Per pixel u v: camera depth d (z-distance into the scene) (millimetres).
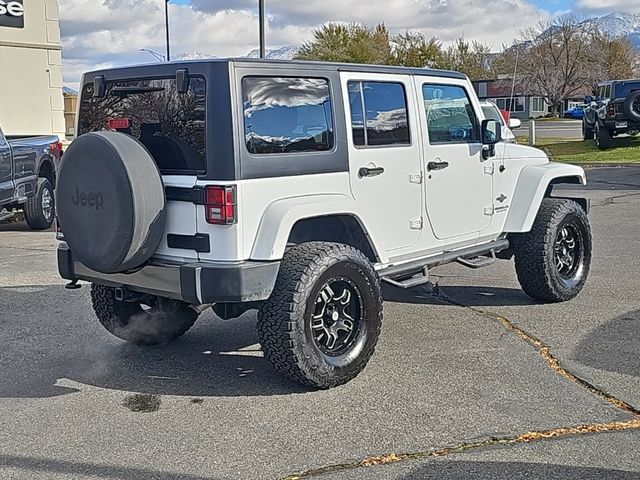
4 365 5508
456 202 6086
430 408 4500
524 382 4902
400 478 3648
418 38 45281
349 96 5168
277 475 3713
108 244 4609
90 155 4613
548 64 57562
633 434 4090
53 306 7230
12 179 11227
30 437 4219
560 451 3896
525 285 6898
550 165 7082
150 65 4840
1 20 19172
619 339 5773
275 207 4652
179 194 4633
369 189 5281
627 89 22406
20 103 19859
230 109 4480
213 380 5109
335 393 4785
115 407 4656
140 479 3705
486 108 13062
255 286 4504
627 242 9906
